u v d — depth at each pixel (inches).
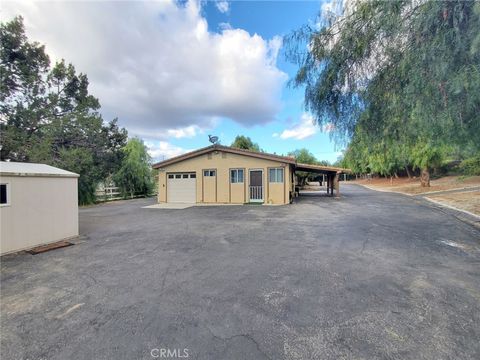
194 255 189.5
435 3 140.3
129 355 80.9
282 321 98.3
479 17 128.6
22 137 499.5
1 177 198.1
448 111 153.5
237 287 130.8
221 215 399.9
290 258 177.5
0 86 478.6
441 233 250.5
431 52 147.7
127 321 100.7
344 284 131.9
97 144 639.1
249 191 577.0
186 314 105.0
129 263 173.8
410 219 332.5
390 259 171.8
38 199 224.8
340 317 100.3
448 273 145.5
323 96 208.2
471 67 136.5
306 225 300.5
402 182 1237.7
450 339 85.7
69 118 582.6
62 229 246.1
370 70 193.5
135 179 858.1
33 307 113.9
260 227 293.7
